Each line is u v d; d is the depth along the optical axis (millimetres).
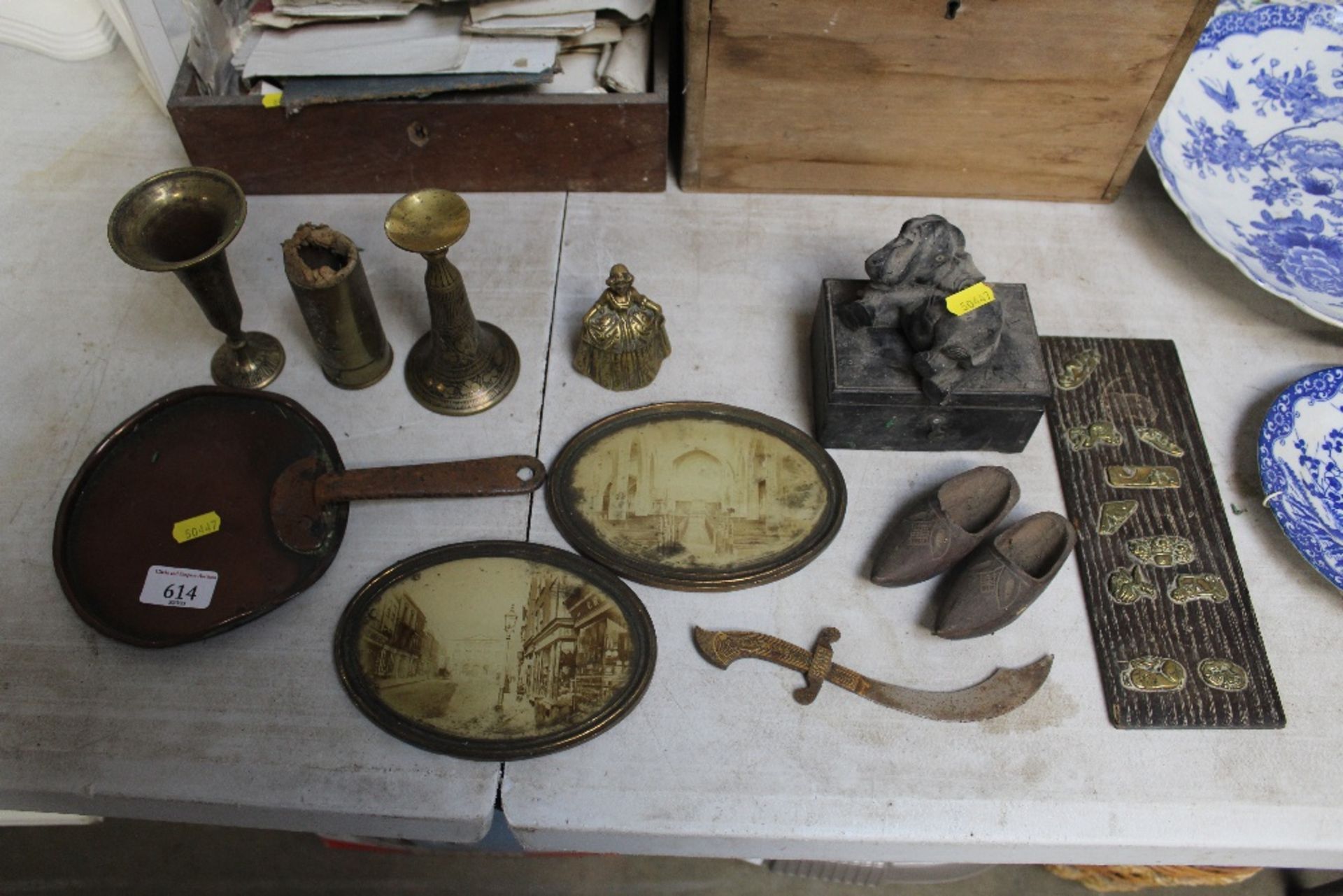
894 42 1431
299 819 1214
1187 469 1399
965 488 1321
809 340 1511
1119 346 1503
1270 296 1570
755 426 1401
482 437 1413
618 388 1450
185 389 1395
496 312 1526
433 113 1520
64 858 1899
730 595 1298
